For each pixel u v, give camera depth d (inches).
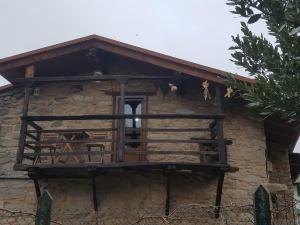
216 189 375.2
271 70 134.8
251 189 374.9
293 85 124.2
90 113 410.0
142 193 374.9
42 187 383.6
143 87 415.2
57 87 422.3
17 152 360.2
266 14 132.0
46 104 416.5
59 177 376.8
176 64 381.1
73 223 366.9
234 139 392.5
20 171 391.5
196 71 377.4
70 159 383.6
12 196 383.9
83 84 421.4
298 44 130.2
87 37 393.4
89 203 374.9
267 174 408.5
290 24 128.5
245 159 385.1
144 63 417.1
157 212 367.9
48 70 426.3
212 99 405.7
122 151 352.2
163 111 405.4
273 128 421.1
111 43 390.9
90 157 384.5
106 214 368.8
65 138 390.9
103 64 418.3
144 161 382.6
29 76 390.3
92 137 398.6
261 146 390.0
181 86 402.0
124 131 358.9
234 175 379.6
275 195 381.4
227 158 384.5
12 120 412.8
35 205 378.9
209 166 346.0
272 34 134.3
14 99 421.1
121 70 428.5
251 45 139.3
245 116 399.9
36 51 392.8
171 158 386.9
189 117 355.9
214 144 374.9
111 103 412.8
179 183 377.1
